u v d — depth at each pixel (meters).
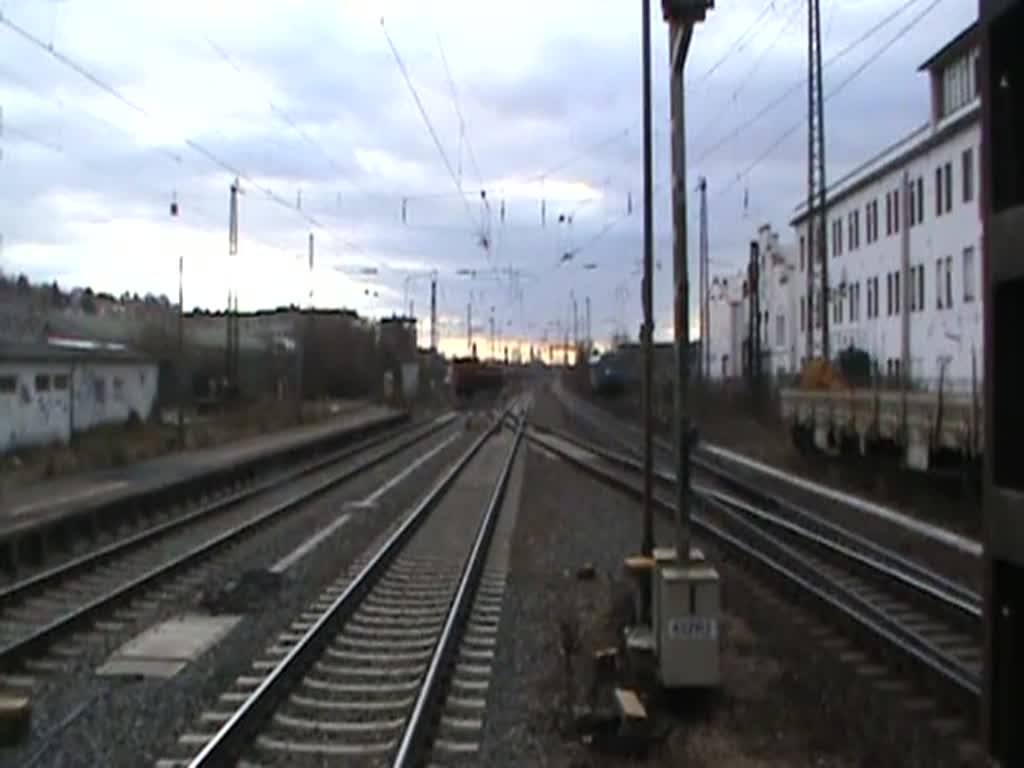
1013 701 3.25
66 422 40.28
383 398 92.56
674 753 8.97
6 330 41.06
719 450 45.97
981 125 3.30
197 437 44.38
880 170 54.41
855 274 60.44
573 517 26.22
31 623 14.21
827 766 8.71
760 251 84.62
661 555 10.88
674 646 10.13
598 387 86.81
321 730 9.80
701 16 10.55
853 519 24.70
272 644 13.16
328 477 37.66
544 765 8.81
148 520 25.30
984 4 3.24
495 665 12.22
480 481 35.44
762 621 13.82
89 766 8.73
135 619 14.38
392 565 19.39
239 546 21.05
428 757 9.01
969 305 44.00
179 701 10.57
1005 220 3.16
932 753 8.84
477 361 96.06
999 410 3.24
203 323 99.19
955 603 14.02
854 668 11.75
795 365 74.62
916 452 25.44
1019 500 3.11
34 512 23.02
